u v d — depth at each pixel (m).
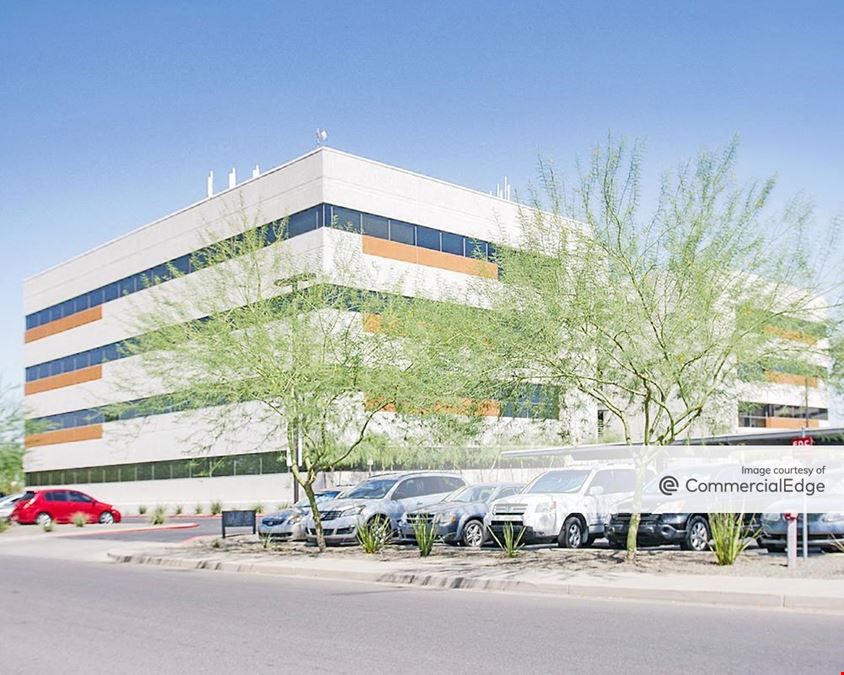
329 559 21.80
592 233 17.55
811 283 17.64
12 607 14.81
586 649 10.16
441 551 22.92
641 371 17.56
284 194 43.66
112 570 21.86
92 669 9.62
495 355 18.27
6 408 45.19
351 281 24.66
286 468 43.97
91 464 58.25
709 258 17.27
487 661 9.60
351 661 9.75
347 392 23.78
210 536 32.25
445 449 26.58
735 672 8.86
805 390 19.44
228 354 22.94
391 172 44.47
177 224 50.41
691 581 15.34
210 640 11.23
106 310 57.06
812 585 14.47
